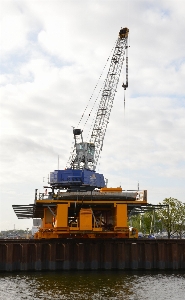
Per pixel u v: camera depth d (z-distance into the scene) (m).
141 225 125.19
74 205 61.03
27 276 52.19
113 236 59.47
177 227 103.56
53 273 54.88
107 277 51.19
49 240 57.97
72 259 57.59
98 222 62.56
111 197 60.41
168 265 57.97
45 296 39.66
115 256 57.78
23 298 39.06
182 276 52.88
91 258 57.50
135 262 57.38
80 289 43.03
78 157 83.25
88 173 72.19
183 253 58.41
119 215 58.81
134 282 47.72
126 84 94.69
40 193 60.94
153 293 41.72
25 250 56.53
